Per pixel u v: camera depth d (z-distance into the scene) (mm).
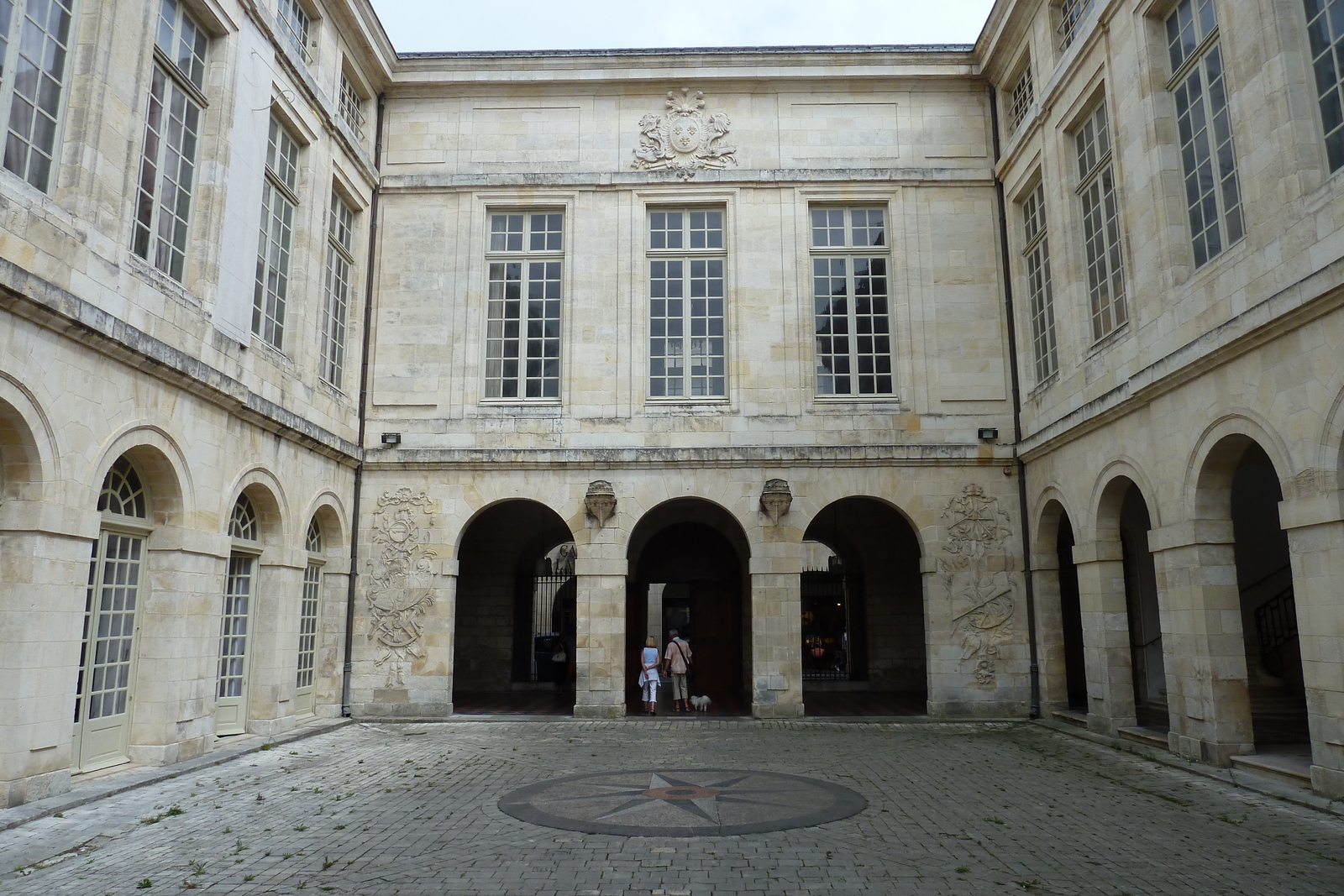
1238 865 6555
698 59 16953
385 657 15492
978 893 5938
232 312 11688
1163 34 11531
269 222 13289
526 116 17219
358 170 16203
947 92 17234
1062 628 15164
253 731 12836
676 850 6922
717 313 16797
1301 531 8680
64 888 6125
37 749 8250
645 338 16453
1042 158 14930
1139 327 11719
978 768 10617
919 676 20266
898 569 20578
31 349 8055
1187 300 10617
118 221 9359
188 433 10602
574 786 9398
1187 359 10289
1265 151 9195
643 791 9117
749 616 19969
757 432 16047
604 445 16031
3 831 7527
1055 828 7633
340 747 12227
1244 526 16453
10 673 8023
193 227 11234
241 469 11891
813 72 16984
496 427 16156
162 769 9945
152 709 10250
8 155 8102
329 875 6332
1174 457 10836
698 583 20406
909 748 12164
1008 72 16422
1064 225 14094
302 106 13930
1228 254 9852
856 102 17188
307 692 14578
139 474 10281
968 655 15383
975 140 17062
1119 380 12281
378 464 15930
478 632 20109
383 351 16484
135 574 10273
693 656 20141
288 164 13914
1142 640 16531
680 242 17000
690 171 16828
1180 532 10711
